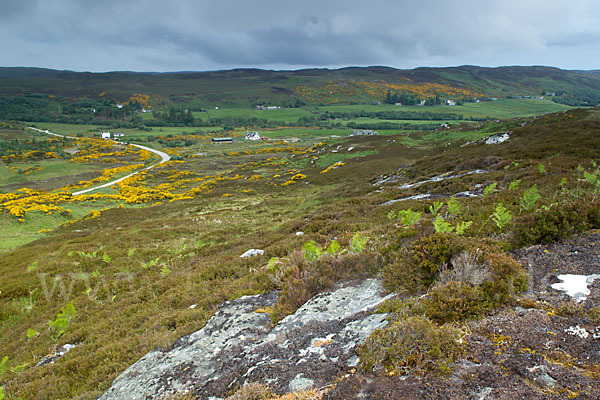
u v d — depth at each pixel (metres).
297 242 14.11
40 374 7.23
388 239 7.92
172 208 39.91
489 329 3.89
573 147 20.80
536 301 4.32
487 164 22.72
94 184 71.69
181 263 16.17
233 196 45.47
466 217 8.95
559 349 3.35
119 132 193.25
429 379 3.29
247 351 5.32
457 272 5.00
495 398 2.92
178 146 151.12
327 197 31.92
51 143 136.50
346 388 3.47
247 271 11.99
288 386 3.86
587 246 5.48
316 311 5.93
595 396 2.69
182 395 4.60
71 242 23.73
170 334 7.10
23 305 13.14
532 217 6.46
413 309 4.57
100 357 7.04
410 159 47.66
